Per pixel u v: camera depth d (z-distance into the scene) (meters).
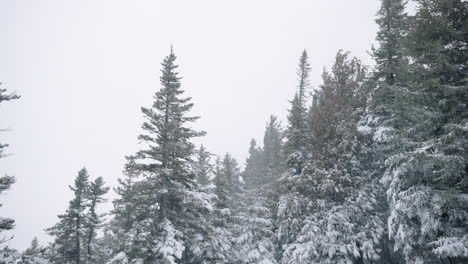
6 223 16.70
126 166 19.56
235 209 32.78
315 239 18.83
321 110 22.09
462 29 14.35
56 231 26.75
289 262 19.42
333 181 19.39
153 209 19.92
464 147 13.54
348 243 18.80
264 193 29.86
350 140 20.33
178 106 21.61
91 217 27.73
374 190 20.36
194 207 21.23
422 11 14.89
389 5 22.06
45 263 19.44
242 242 26.36
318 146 21.25
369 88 21.77
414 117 16.42
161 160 20.30
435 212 14.22
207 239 22.05
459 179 14.32
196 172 21.16
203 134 21.47
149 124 20.73
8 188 16.70
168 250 17.41
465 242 12.93
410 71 15.49
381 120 20.77
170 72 21.78
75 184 28.03
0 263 17.00
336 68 23.72
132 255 18.17
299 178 20.98
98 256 29.75
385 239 20.12
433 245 14.93
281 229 22.67
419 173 16.05
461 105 13.89
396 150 17.84
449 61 14.84
